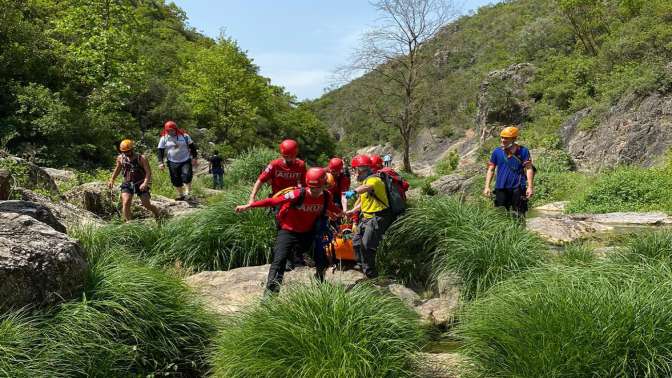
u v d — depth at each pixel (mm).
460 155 52406
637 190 14703
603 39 39219
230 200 7621
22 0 23688
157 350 4340
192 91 39250
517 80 45625
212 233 7109
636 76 27594
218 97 38969
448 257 6070
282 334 3920
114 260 4824
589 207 14906
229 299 5609
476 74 59375
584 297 3842
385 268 6602
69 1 24969
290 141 6363
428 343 4938
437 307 5566
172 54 51125
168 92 32438
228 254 7086
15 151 15727
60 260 4031
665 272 4457
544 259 5922
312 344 3777
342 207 7047
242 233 7074
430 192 21031
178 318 4586
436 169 42312
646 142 23484
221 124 39031
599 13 39562
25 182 8773
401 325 4191
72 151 17078
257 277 6191
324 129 65312
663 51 30719
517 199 6965
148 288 4551
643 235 6344
